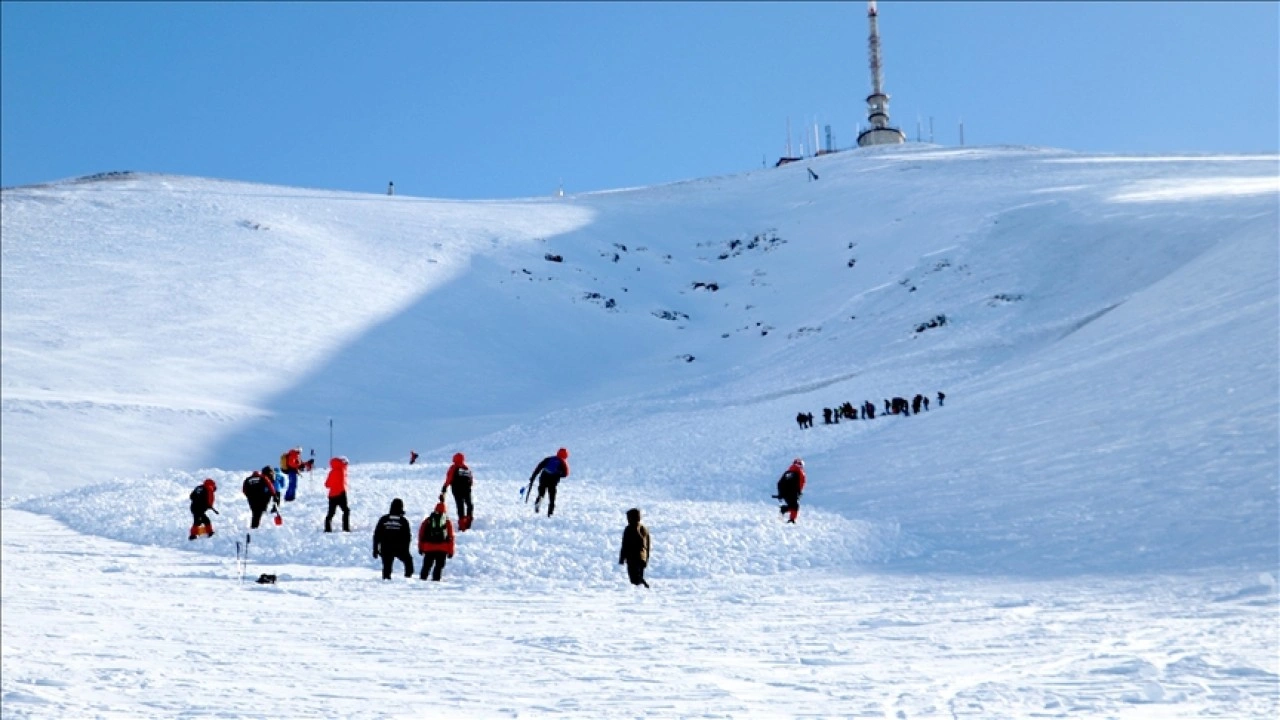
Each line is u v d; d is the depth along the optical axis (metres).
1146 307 42.34
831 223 115.69
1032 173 112.81
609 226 123.69
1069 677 7.79
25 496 47.88
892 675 8.08
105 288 84.69
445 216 118.19
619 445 45.00
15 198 105.62
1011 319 61.91
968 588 13.95
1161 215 70.81
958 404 37.72
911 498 23.42
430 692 7.52
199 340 77.31
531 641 10.19
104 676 7.96
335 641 10.24
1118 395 28.84
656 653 9.42
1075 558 15.47
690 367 82.06
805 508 24.52
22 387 64.62
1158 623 10.25
